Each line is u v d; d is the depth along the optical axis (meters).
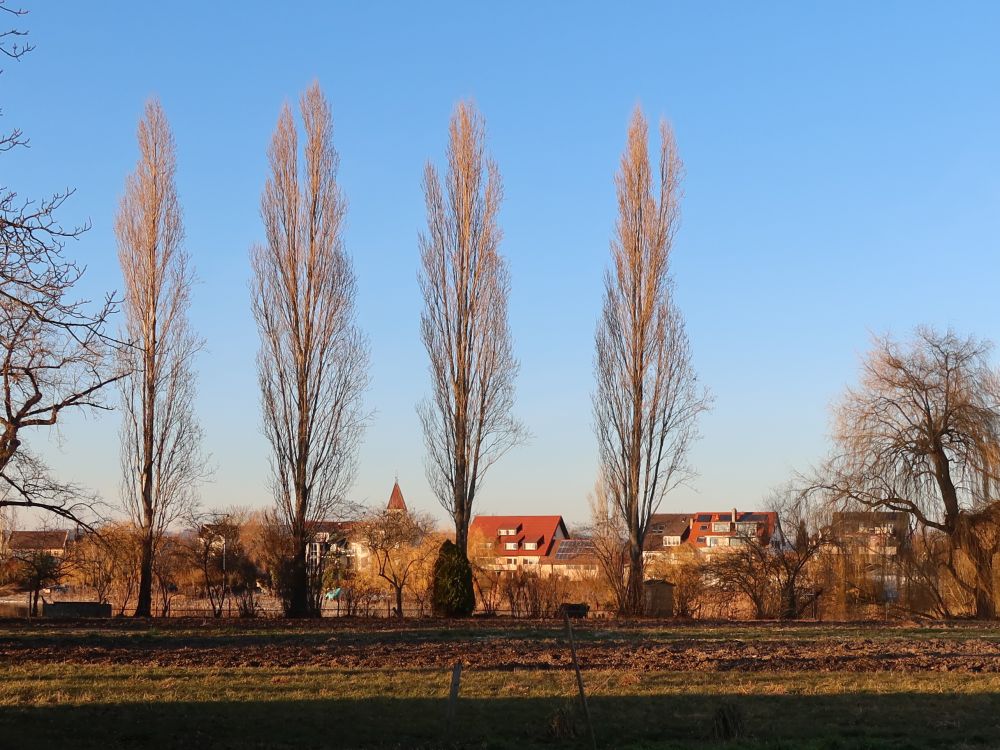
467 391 44.25
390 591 64.88
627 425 44.66
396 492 77.31
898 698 18.67
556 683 19.84
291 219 44.00
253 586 56.12
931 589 41.50
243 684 19.22
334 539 51.75
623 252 45.66
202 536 51.91
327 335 43.50
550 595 50.41
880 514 42.34
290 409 42.81
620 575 44.06
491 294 44.69
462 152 45.31
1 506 24.30
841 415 43.84
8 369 16.81
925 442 42.03
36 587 44.59
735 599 48.88
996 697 18.83
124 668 21.09
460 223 45.12
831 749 14.61
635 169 45.97
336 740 14.85
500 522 125.38
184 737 14.80
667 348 44.81
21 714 16.00
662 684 19.89
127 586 48.88
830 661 23.61
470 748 14.55
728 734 15.38
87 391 21.69
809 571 46.72
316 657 23.47
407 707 17.23
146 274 44.81
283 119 44.50
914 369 42.88
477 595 63.56
